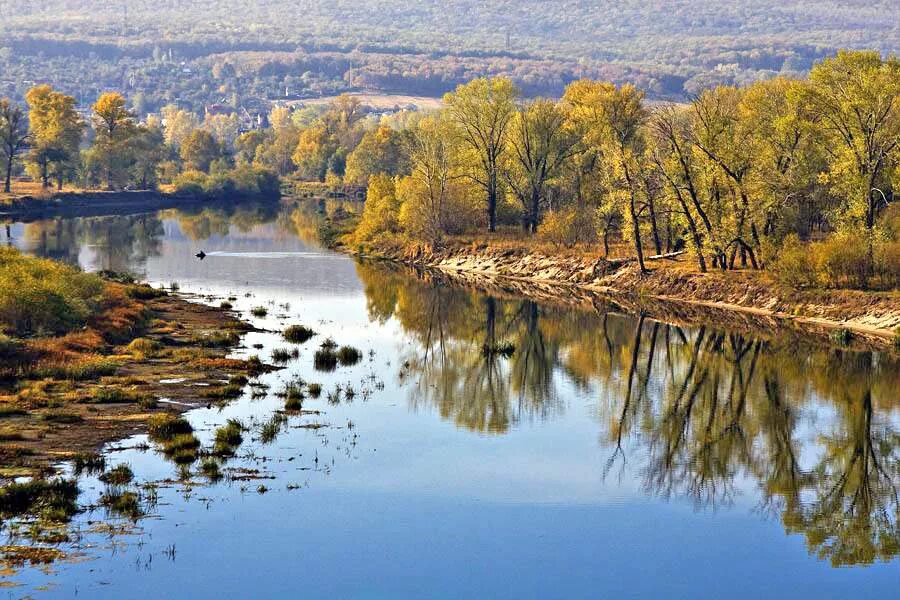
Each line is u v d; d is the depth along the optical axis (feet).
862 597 91.20
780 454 129.49
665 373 169.58
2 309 164.35
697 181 231.09
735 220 225.97
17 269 181.98
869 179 210.59
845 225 219.00
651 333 200.85
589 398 153.48
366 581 90.17
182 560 90.33
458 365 171.12
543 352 184.96
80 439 114.93
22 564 87.15
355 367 163.02
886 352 180.96
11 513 95.55
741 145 223.71
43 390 132.67
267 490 106.01
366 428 129.80
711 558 98.48
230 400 136.46
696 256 248.52
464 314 220.02
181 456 111.24
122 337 171.22
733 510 110.63
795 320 209.56
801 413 146.30
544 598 89.10
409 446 124.16
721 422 141.90
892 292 205.05
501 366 172.76
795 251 219.61
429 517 103.96
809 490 117.60
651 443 132.26
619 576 93.66
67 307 170.50
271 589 87.35
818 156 226.99
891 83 205.67
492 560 95.55
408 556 95.25
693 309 225.35
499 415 141.79
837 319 204.13
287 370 156.56
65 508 96.68
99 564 88.38
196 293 234.38
